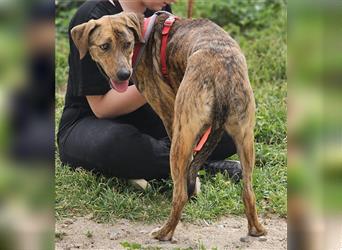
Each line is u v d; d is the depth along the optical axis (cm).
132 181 403
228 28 731
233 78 305
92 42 351
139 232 353
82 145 391
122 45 346
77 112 417
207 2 774
